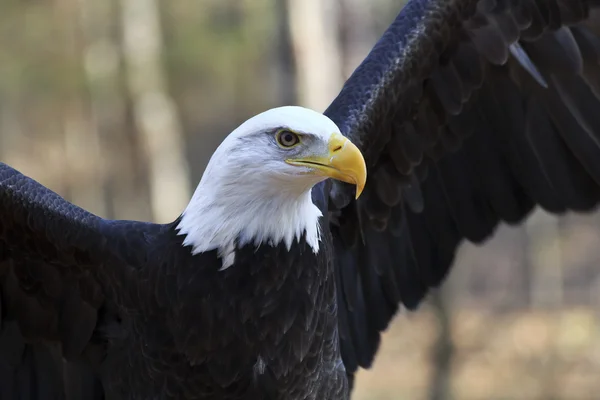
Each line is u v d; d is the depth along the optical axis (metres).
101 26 35.12
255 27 30.25
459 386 33.97
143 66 34.75
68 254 8.81
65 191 43.22
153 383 8.67
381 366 35.56
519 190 10.67
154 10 34.97
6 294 9.32
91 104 38.44
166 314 8.32
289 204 8.02
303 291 8.24
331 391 8.87
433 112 10.19
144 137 36.00
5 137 42.41
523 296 42.12
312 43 22.08
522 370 34.84
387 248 10.56
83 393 9.45
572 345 36.56
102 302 9.00
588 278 43.03
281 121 7.79
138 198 43.31
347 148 7.78
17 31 31.00
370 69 9.85
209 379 8.45
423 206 10.52
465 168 10.52
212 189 8.04
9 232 8.90
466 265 43.56
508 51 10.15
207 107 37.16
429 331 36.34
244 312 8.18
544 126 10.53
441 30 9.89
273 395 8.51
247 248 8.03
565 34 10.33
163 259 8.28
